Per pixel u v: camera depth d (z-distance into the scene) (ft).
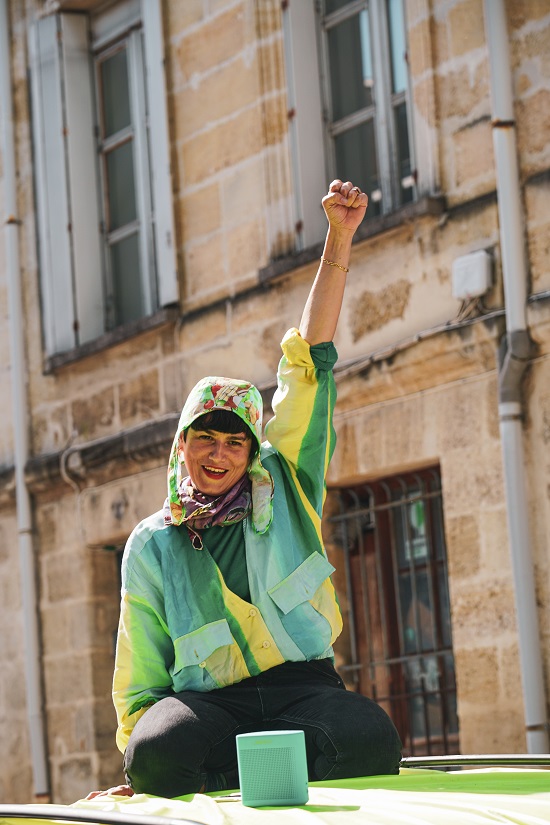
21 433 45.11
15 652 45.27
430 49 33.78
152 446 40.16
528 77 31.60
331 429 16.30
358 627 36.19
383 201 36.24
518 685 30.63
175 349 40.50
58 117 45.91
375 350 34.63
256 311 38.01
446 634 34.04
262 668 15.61
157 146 41.42
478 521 31.68
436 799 12.42
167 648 16.14
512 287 30.94
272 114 38.11
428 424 32.96
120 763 42.45
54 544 44.11
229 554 15.85
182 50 41.06
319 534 16.19
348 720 14.57
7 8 47.34
